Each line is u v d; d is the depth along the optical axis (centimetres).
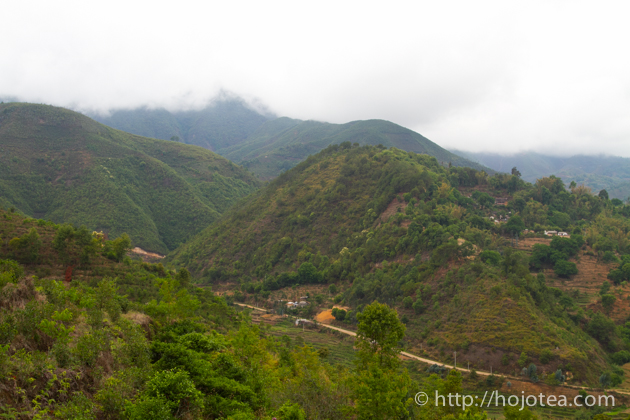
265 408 2550
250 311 10569
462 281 8800
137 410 1791
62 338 1998
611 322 8194
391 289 9625
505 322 7475
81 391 1830
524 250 11181
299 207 15500
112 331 2558
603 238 11381
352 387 2900
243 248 14638
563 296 8956
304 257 13112
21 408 1516
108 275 6009
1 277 2233
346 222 13838
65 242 6075
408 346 8012
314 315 10338
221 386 2425
